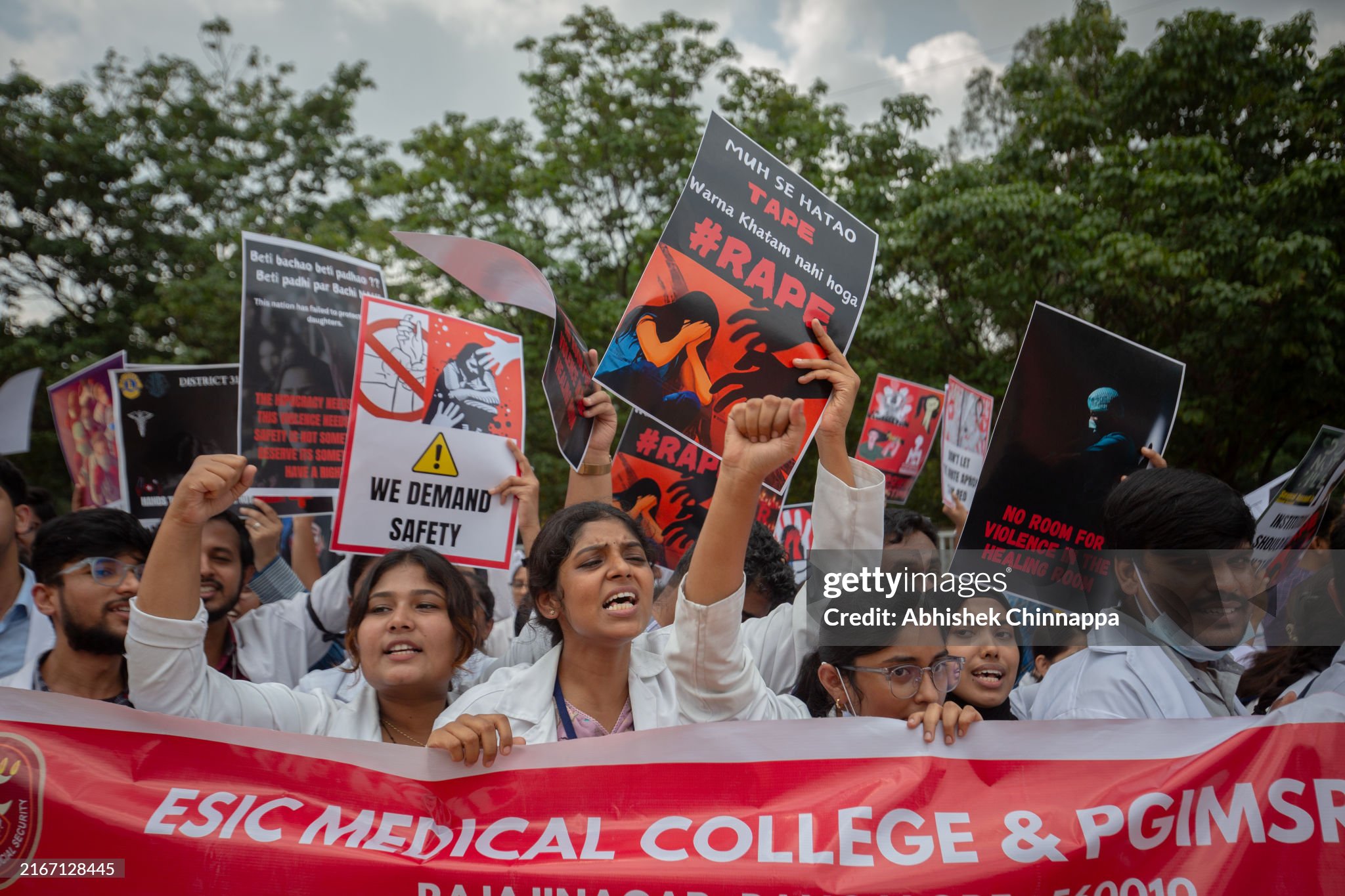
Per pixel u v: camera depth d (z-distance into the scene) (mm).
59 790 2268
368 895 2213
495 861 2236
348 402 3949
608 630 2469
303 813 2285
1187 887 2184
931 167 15109
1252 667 2842
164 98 20344
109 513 2838
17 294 19469
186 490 2299
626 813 2275
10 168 18969
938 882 2172
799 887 2174
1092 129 12711
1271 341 11234
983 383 12711
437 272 15312
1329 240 10922
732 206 2869
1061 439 3207
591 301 15133
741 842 2229
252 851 2238
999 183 13109
